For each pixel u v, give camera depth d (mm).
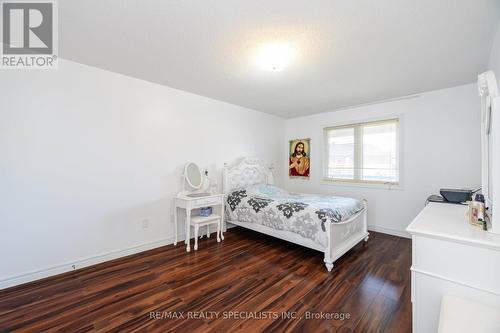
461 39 1893
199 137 3578
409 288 2125
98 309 1801
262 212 3223
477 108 2932
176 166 3299
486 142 1747
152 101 3031
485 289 1062
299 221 2781
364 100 3666
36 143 2223
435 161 3254
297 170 4980
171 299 1939
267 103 3955
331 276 2346
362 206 3328
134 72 2691
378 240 3408
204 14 1610
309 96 3498
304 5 1500
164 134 3164
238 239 3500
